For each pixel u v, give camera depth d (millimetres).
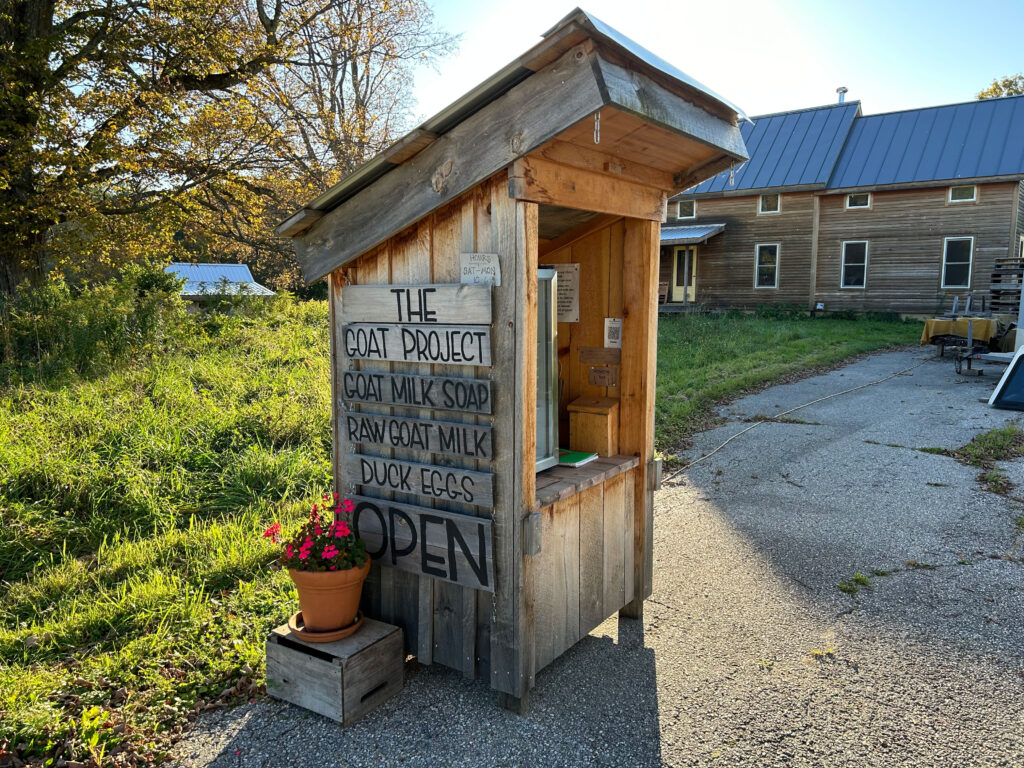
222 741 2695
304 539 2869
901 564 4383
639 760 2559
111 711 2832
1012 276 14398
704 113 2834
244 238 17234
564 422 3744
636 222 3373
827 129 24219
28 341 9562
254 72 14289
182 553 4332
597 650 3365
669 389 10617
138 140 12570
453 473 2791
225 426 6391
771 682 3078
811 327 20141
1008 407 9031
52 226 14047
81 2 12812
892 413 9023
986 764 2525
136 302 12211
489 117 2477
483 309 2621
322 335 12523
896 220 21625
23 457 5102
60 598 3781
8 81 10938
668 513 5449
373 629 2975
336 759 2578
